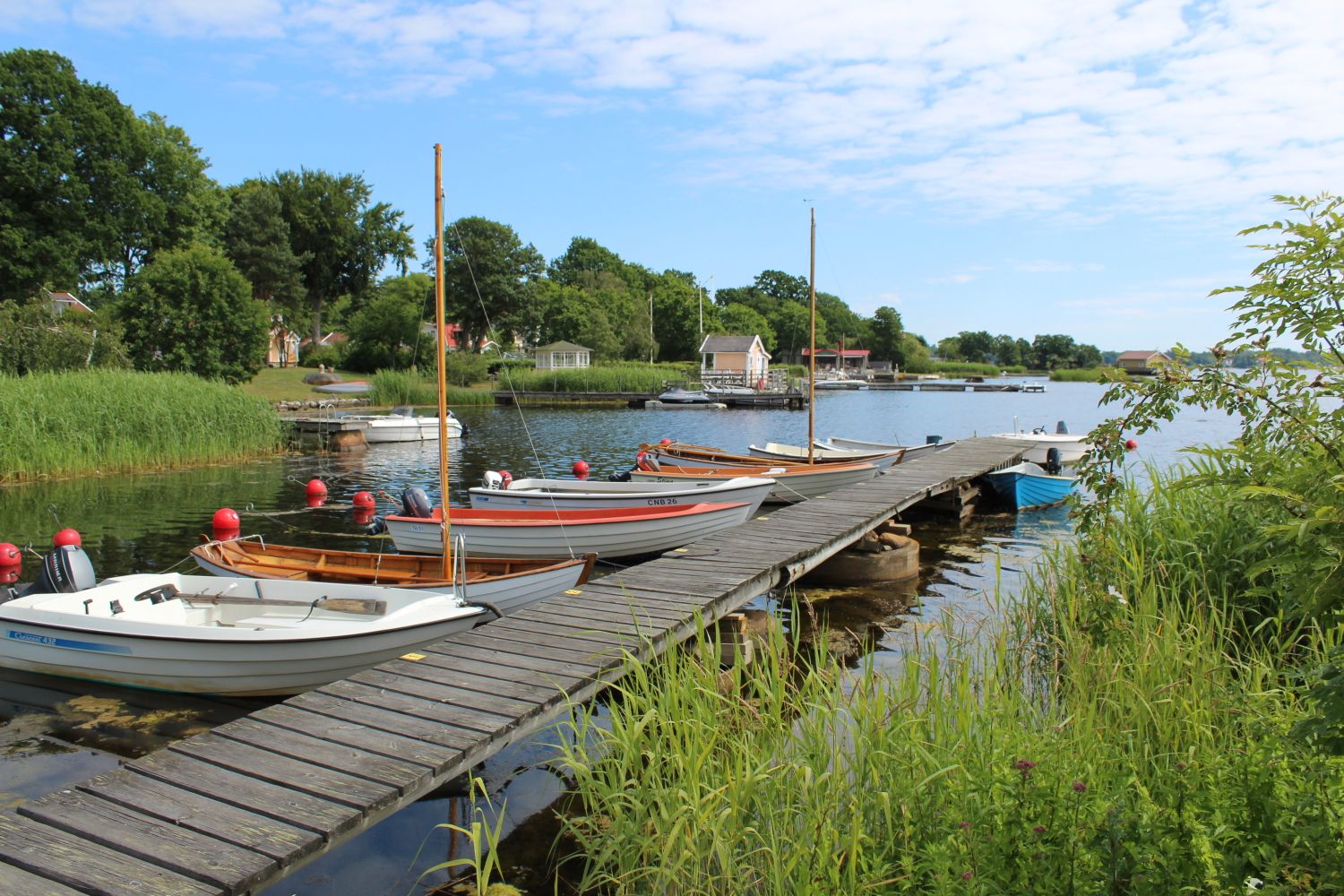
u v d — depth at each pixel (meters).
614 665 5.89
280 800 4.10
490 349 69.56
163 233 47.62
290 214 62.34
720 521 11.62
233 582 7.91
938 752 4.13
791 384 61.62
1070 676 5.41
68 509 15.87
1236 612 6.42
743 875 3.71
